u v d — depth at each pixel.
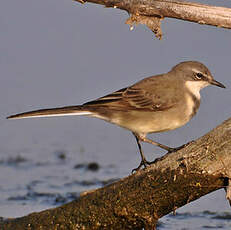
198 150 10.76
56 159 16.62
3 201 13.88
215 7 12.03
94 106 13.04
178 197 11.00
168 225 12.73
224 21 12.04
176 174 10.84
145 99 13.25
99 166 16.08
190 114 13.72
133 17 12.27
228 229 12.42
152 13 12.16
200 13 12.04
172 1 12.06
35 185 14.88
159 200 11.06
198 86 14.03
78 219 11.39
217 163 10.60
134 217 11.21
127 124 13.37
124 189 11.17
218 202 14.01
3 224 11.75
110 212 11.24
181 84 13.79
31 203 13.77
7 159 16.59
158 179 10.98
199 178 10.74
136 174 11.21
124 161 16.39
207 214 13.34
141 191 11.07
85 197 11.41
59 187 14.71
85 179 15.21
